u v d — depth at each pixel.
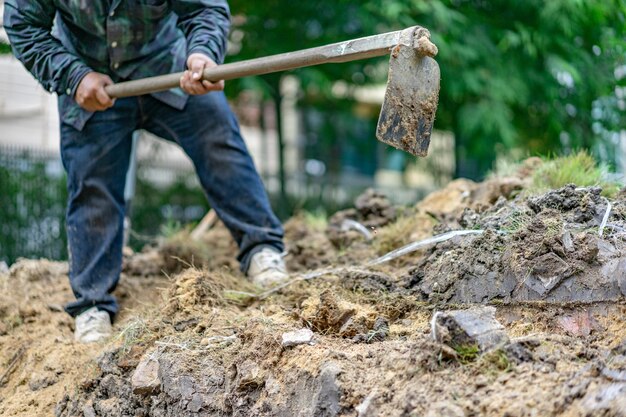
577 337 3.06
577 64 5.95
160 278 4.41
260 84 6.90
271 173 8.36
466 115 6.07
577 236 3.19
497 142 6.32
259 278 4.02
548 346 2.93
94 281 3.99
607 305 3.08
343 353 3.07
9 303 4.20
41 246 7.11
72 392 3.63
